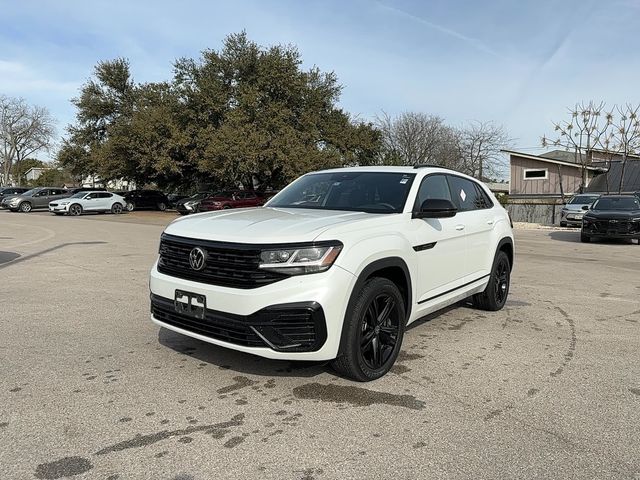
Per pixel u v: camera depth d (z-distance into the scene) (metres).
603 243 16.27
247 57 34.28
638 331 5.58
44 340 4.97
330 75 36.72
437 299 4.93
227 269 3.65
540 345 5.03
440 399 3.71
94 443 3.01
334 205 4.89
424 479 2.69
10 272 9.03
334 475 2.71
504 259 6.48
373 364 4.02
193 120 34.75
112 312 6.11
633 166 34.09
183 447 2.98
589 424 3.34
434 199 4.62
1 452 2.89
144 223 23.91
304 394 3.75
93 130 46.25
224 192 30.30
